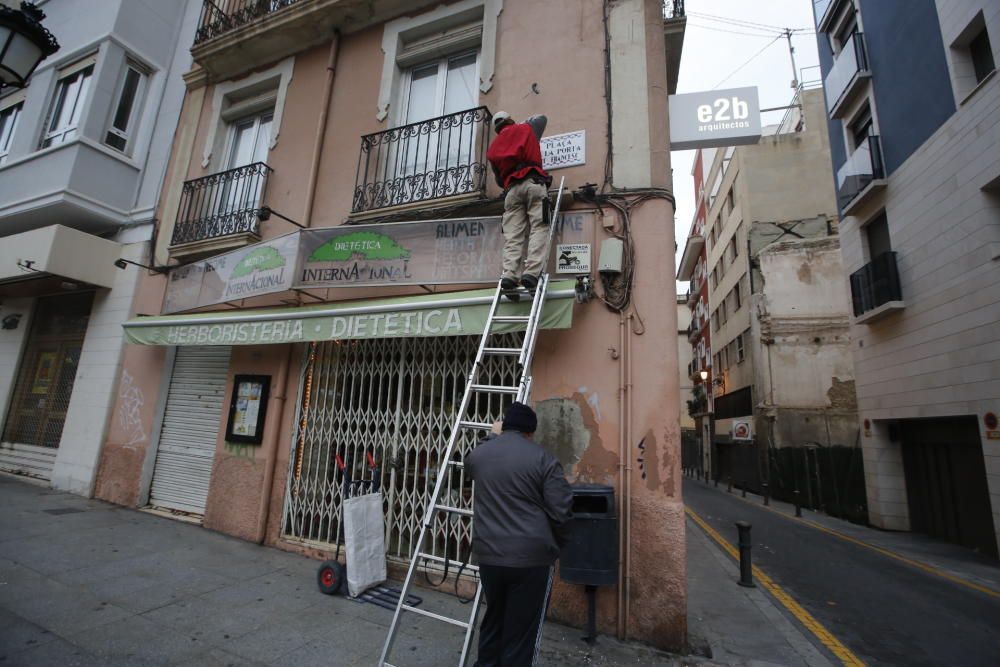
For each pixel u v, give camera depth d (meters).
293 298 6.38
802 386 17.30
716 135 5.26
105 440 7.69
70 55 8.82
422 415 5.17
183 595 4.30
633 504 4.12
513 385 4.76
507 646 2.64
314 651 3.49
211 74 8.47
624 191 4.80
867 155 11.77
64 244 7.62
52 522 6.11
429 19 6.68
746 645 4.19
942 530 9.88
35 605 3.91
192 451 6.92
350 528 4.53
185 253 7.52
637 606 3.94
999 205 8.41
